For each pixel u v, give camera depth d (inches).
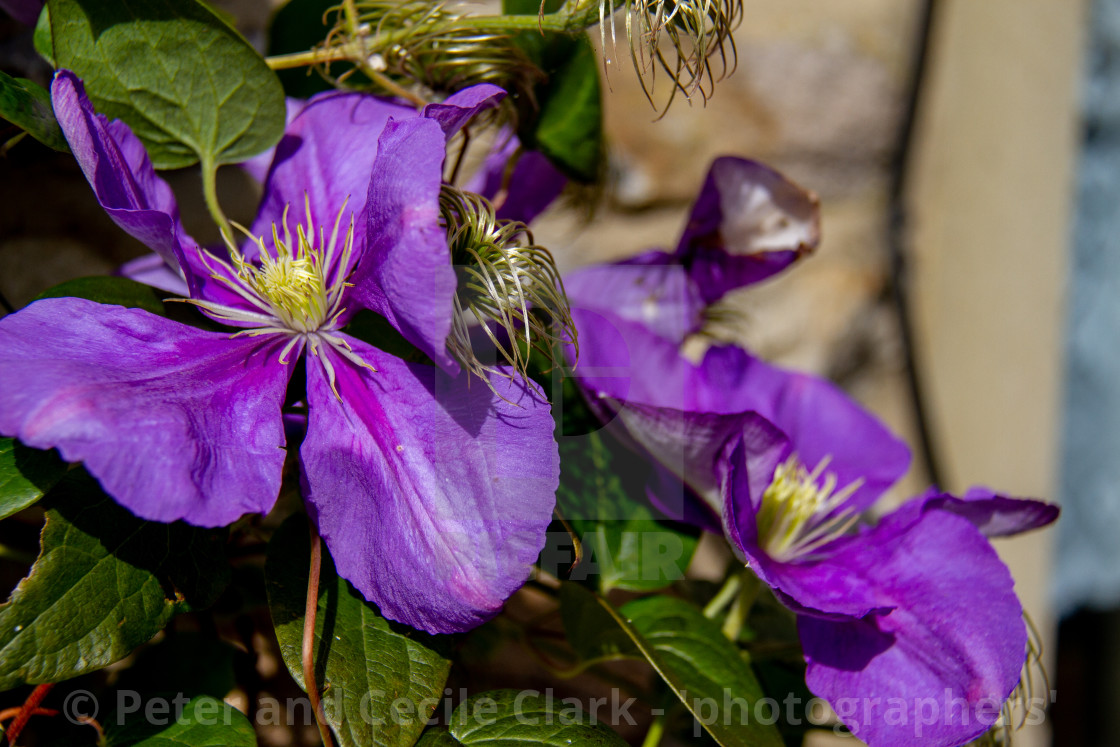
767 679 19.4
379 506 16.1
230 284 17.2
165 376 16.0
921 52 23.8
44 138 16.7
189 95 17.5
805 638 17.4
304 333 17.1
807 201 18.8
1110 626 32.7
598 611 17.9
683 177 22.4
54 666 15.5
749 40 22.5
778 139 22.9
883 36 23.4
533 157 19.1
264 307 17.1
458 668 19.0
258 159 18.4
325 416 16.4
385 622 16.3
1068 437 31.4
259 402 16.4
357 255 17.0
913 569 17.5
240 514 15.5
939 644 17.1
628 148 22.0
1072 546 31.5
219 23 17.2
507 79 18.4
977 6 25.2
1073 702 33.3
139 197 16.7
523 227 17.1
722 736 16.7
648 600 18.2
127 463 15.2
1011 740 18.3
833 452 19.8
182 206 19.6
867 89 23.2
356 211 17.4
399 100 18.4
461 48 18.2
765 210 18.9
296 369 17.1
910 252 25.0
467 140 18.6
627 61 21.5
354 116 17.9
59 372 15.4
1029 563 29.4
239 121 17.7
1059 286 30.2
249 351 16.7
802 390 19.9
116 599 15.9
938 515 17.6
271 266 17.0
